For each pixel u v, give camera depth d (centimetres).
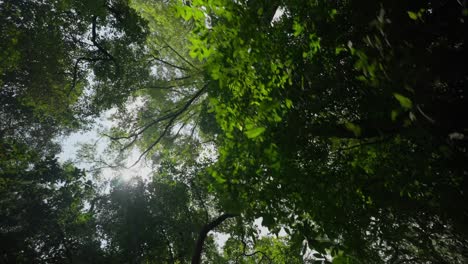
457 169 329
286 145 456
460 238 565
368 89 438
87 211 1616
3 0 1313
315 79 553
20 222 1359
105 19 1426
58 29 1448
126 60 1590
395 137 471
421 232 578
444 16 379
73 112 1842
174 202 1614
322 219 451
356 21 525
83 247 1425
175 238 1598
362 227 513
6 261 1217
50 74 1512
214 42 474
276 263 1495
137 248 1483
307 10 605
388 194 438
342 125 448
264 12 605
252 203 490
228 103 518
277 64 502
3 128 1902
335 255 418
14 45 1324
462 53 303
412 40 374
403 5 407
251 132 406
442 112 297
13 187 1409
